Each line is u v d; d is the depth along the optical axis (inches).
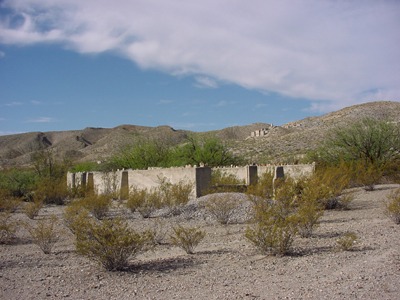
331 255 398.9
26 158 3186.5
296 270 356.2
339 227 552.1
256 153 2608.3
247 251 440.5
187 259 419.5
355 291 284.0
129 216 776.9
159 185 967.6
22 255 480.7
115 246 381.1
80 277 364.8
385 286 290.8
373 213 663.1
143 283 340.5
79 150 4490.7
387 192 905.5
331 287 297.3
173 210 754.2
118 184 1172.5
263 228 429.4
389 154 1255.5
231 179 984.3
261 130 4323.3
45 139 5201.8
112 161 1700.3
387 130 1277.1
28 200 1219.9
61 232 589.6
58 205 1112.2
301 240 480.7
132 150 1659.7
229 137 4808.1
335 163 1259.8
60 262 439.2
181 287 323.9
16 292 325.1
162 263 407.2
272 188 732.7
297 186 716.0
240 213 671.8
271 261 394.0
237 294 296.4
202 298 291.7
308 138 2987.2
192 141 1523.1
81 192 1172.5
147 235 448.1
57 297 308.3
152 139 1706.4
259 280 332.2
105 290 323.9
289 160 1862.7
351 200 744.3
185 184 888.3
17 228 670.5
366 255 387.2
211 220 681.0
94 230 391.2
